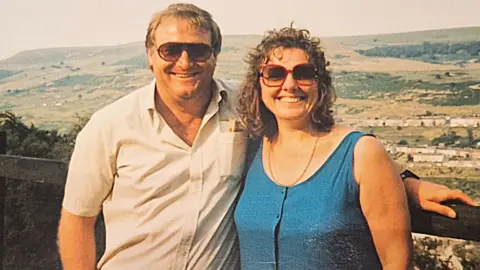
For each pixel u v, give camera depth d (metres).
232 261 1.50
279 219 1.37
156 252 1.52
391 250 1.33
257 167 1.46
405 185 1.43
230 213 1.50
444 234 1.39
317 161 1.37
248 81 1.47
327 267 1.32
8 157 1.91
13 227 1.89
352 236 1.32
